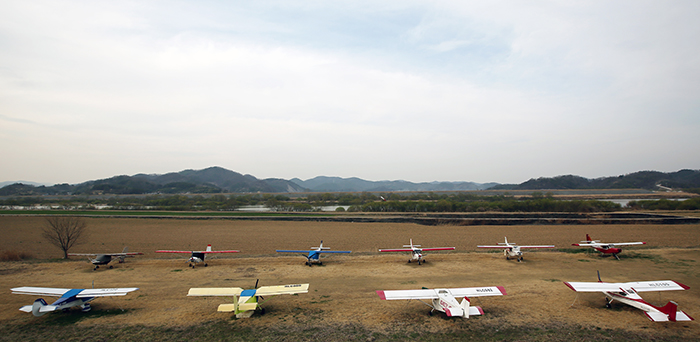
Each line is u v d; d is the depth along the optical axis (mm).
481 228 63031
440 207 104062
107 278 27859
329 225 68562
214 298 22938
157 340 16797
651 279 26047
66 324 18656
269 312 20328
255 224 70125
